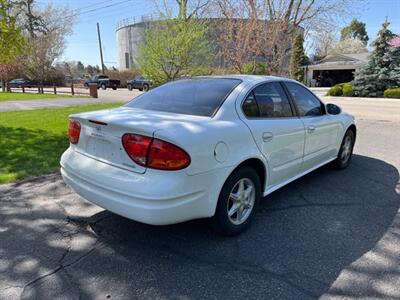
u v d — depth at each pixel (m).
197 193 2.50
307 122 3.79
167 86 3.64
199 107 3.01
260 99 3.26
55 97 20.06
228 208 2.87
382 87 23.89
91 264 2.52
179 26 13.52
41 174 4.59
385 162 5.45
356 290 2.23
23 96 20.86
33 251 2.69
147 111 3.08
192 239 2.89
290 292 2.21
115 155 2.60
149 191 2.32
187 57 13.70
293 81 3.89
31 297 2.16
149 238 2.91
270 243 2.84
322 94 26.83
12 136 6.88
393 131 8.43
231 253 2.68
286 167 3.52
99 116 2.80
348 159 5.12
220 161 2.63
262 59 12.62
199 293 2.21
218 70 13.94
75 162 2.94
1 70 27.78
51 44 36.88
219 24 13.77
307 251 2.71
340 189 4.15
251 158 2.94
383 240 2.90
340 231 3.06
